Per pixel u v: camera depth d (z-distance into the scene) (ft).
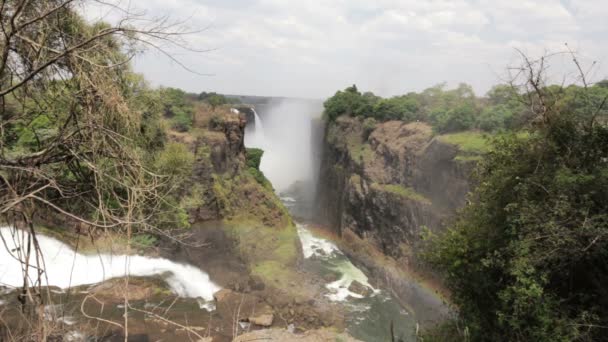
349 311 120.47
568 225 35.63
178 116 162.81
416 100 213.25
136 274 104.22
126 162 17.19
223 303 108.78
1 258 76.79
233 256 140.05
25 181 16.87
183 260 121.39
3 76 17.02
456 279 51.44
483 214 47.11
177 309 99.19
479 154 135.03
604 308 35.94
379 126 210.59
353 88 266.98
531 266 36.42
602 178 35.42
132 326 79.10
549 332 36.19
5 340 15.72
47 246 81.41
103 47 16.63
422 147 169.68
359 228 192.03
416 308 124.98
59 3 16.53
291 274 135.33
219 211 159.22
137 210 19.58
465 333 48.83
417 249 147.43
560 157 38.55
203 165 153.48
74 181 19.07
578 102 40.81
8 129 19.25
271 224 173.06
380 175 188.44
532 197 39.99
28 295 15.65
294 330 104.37
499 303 44.57
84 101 16.72
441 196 150.30
